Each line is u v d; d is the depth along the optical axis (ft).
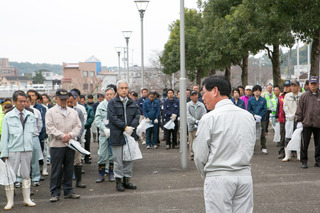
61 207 21.34
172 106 44.86
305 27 45.50
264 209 19.48
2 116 23.43
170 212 19.60
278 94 45.78
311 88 29.60
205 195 11.78
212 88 12.16
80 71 314.55
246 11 57.98
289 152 32.99
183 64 31.40
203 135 11.57
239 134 11.48
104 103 28.09
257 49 62.59
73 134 22.74
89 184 27.20
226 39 70.03
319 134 29.86
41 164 30.73
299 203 20.34
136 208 20.57
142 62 72.23
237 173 11.46
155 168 32.32
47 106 34.35
